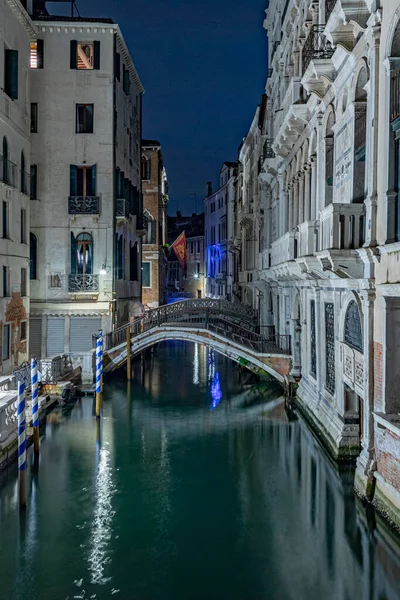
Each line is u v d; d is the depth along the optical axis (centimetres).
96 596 778
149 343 2308
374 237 979
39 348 2364
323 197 1367
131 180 2927
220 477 1223
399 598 768
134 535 956
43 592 788
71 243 2367
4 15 1836
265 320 2592
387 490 930
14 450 1338
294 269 1576
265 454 1376
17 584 808
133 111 2981
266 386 2203
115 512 1047
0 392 1445
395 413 958
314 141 1488
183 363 3003
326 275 1287
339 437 1224
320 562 861
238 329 2567
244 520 1008
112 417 1750
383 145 935
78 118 2392
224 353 2172
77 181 2398
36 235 2366
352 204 1043
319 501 1067
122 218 2441
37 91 2373
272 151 2169
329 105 1316
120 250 2600
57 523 1000
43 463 1313
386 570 838
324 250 1055
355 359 1129
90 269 2389
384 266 940
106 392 2141
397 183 912
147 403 1953
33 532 966
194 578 821
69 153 2380
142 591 789
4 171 1834
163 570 844
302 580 814
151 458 1352
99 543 929
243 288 3722
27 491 1144
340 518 994
